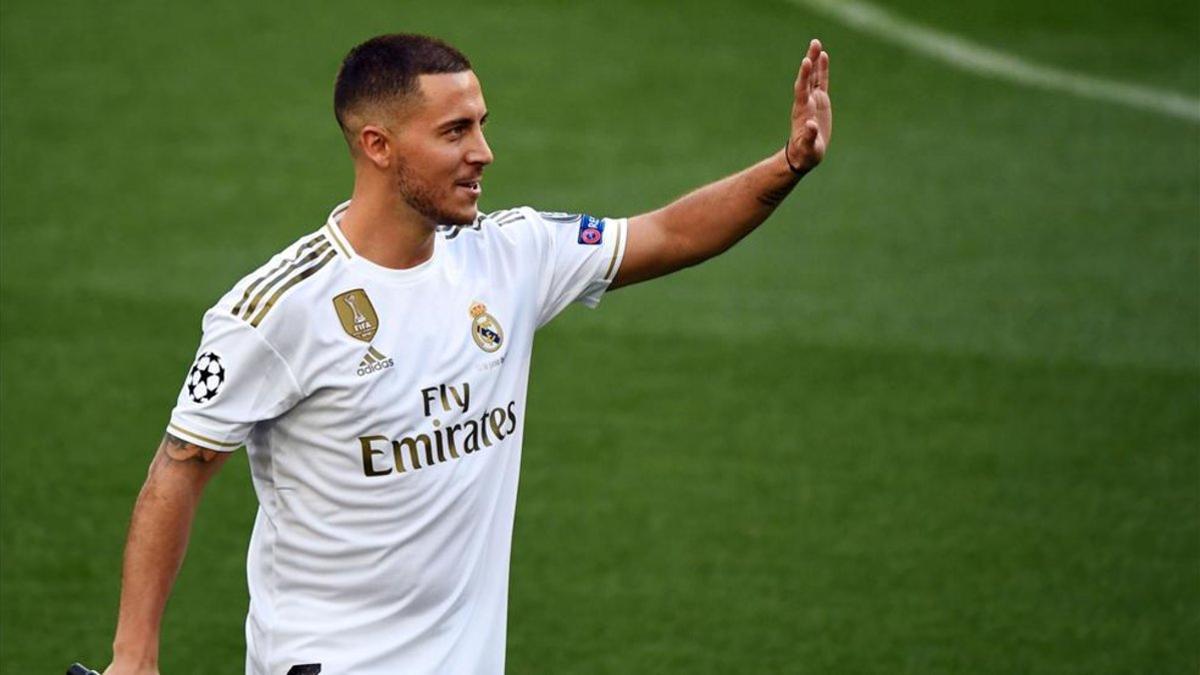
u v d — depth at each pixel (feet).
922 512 80.69
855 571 75.15
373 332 38.17
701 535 78.59
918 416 91.20
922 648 68.49
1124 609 71.56
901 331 102.22
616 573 75.15
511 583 74.13
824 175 129.80
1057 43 162.09
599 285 43.45
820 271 111.75
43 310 103.30
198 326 101.86
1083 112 144.66
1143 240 116.67
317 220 119.24
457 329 39.24
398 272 38.58
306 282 37.65
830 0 169.68
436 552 39.70
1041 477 84.07
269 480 39.96
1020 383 95.04
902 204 123.95
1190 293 107.45
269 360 37.70
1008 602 72.28
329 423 38.37
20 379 94.27
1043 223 120.16
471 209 38.50
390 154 37.73
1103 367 96.99
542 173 129.08
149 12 158.40
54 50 149.38
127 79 144.05
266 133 134.51
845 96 148.15
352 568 39.47
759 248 115.85
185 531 38.75
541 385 95.04
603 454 86.94
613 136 137.28
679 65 152.35
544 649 68.44
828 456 86.74
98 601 71.61
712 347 100.01
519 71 149.48
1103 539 77.82
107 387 93.66
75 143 131.34
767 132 139.03
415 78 37.24
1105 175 129.80
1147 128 140.87
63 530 77.87
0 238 114.11
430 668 40.22
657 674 66.44
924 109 145.48
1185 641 68.74
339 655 39.65
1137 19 168.55
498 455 40.63
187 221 118.11
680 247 43.50
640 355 98.99
